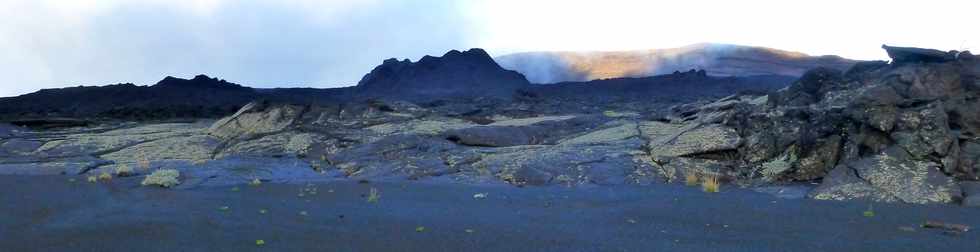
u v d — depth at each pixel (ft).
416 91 226.99
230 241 27.81
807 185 46.32
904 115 47.24
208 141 84.02
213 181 50.01
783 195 42.83
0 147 80.79
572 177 51.06
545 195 43.60
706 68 312.09
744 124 57.21
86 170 57.62
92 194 42.52
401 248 26.66
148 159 69.72
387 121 99.55
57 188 45.21
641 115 100.99
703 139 56.95
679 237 29.01
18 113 169.99
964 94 52.85
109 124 122.52
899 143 45.80
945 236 28.45
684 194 43.37
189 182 49.24
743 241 28.02
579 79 336.49
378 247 26.84
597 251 26.17
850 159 47.57
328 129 88.33
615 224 32.40
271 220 33.12
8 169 57.52
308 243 27.53
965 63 55.36
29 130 110.42
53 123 116.47
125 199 40.50
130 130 103.50
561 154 58.44
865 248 26.37
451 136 73.56
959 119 49.55
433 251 26.17
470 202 40.50
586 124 89.20
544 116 110.11
